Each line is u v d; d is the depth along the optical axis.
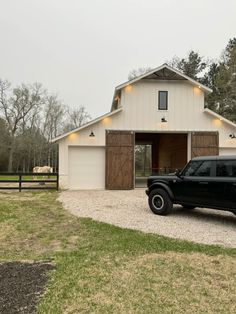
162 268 4.26
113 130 15.44
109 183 15.23
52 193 13.65
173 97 15.86
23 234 6.28
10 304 3.14
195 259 4.67
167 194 8.27
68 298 3.30
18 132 42.66
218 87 31.84
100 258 4.66
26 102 43.16
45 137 45.09
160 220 7.70
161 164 24.70
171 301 3.27
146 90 15.74
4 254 5.01
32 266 4.30
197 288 3.61
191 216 8.28
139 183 19.08
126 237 5.89
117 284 3.69
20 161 42.72
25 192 14.09
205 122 16.02
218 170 7.29
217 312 3.05
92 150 15.48
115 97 17.44
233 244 5.62
